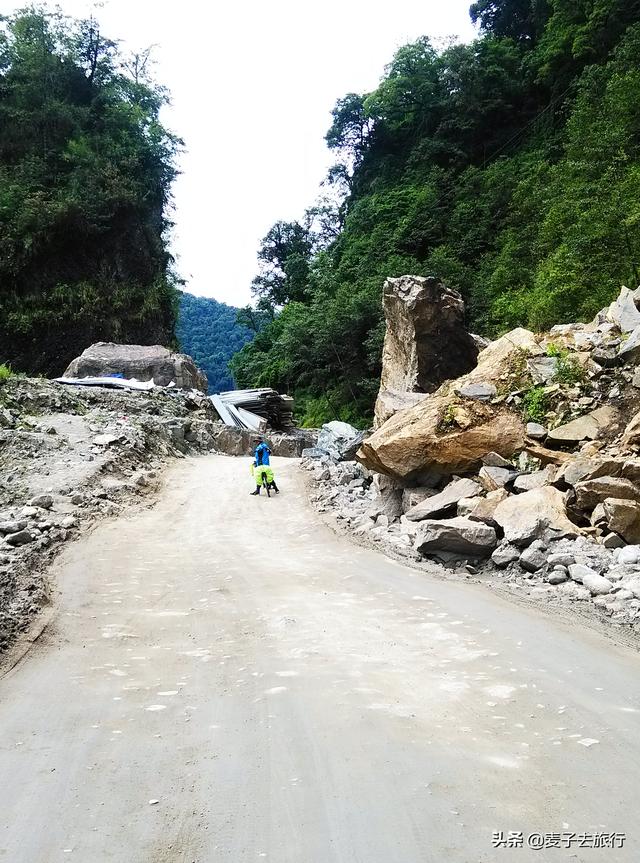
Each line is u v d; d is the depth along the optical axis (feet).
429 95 181.06
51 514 38.81
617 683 13.97
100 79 181.98
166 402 85.61
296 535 35.88
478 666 15.42
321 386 159.22
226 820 9.44
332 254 196.54
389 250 156.35
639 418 29.76
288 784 10.36
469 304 114.83
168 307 174.29
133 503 45.50
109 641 18.95
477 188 151.33
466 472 34.32
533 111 162.20
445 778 10.29
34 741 12.46
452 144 170.81
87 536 35.32
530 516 26.45
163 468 60.08
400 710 13.05
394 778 10.36
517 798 9.66
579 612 19.48
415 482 35.45
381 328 132.05
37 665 16.99
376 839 8.79
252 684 14.96
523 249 112.47
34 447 53.57
